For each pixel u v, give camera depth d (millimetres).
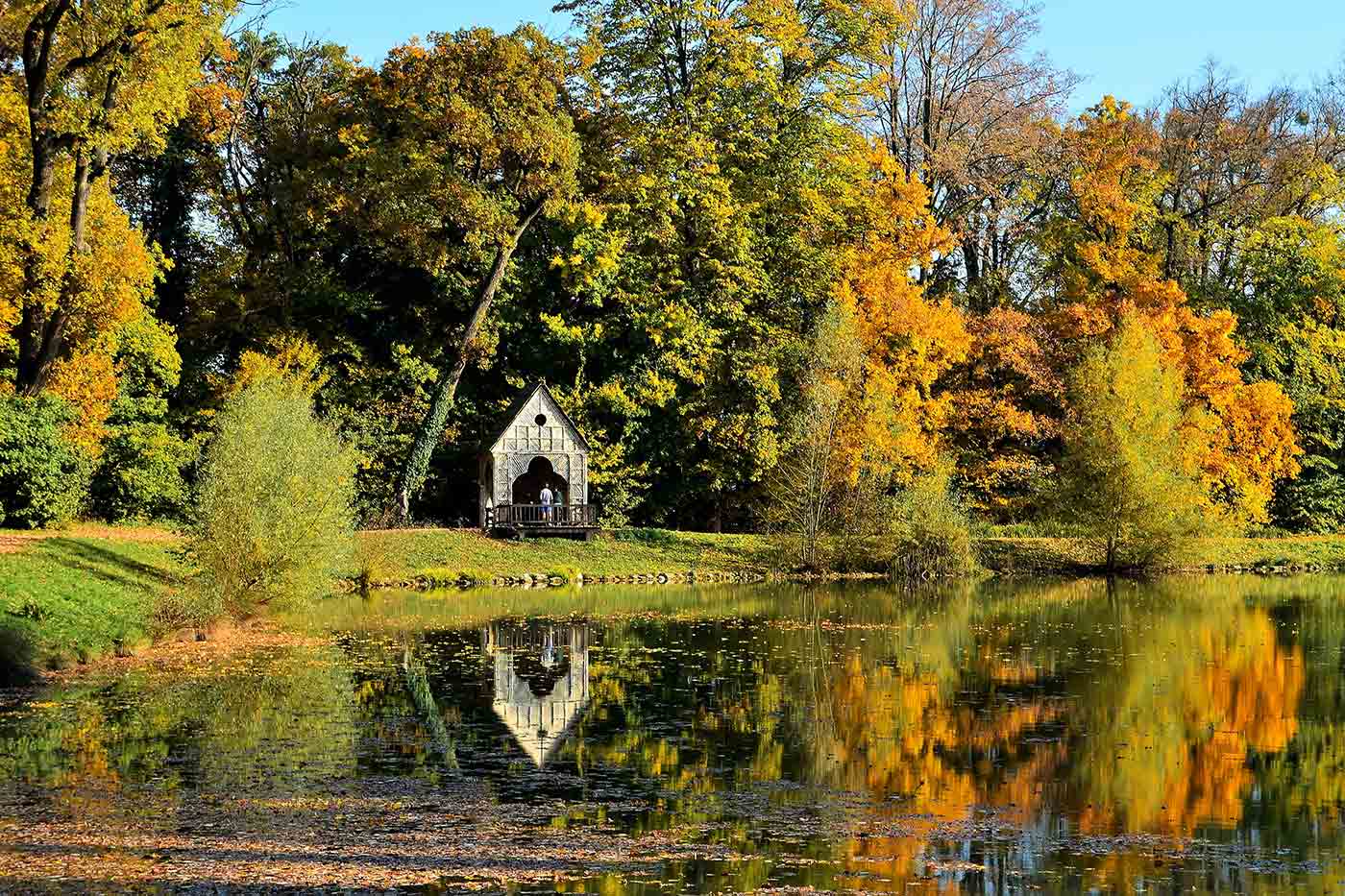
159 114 43656
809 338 55906
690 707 23031
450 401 54250
